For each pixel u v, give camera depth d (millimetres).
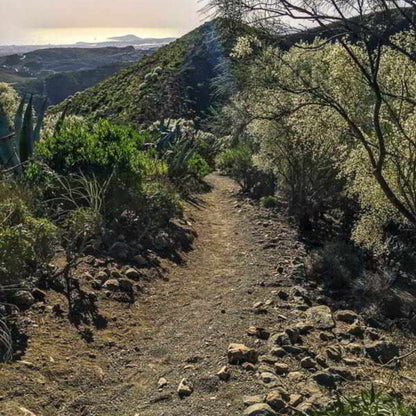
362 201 8859
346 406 4156
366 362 5492
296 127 8812
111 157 9156
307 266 8758
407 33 5379
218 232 11797
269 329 5930
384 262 9297
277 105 7031
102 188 8711
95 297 6180
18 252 5340
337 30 4098
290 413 4078
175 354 5172
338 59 6883
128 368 4828
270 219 13258
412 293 8445
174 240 9672
